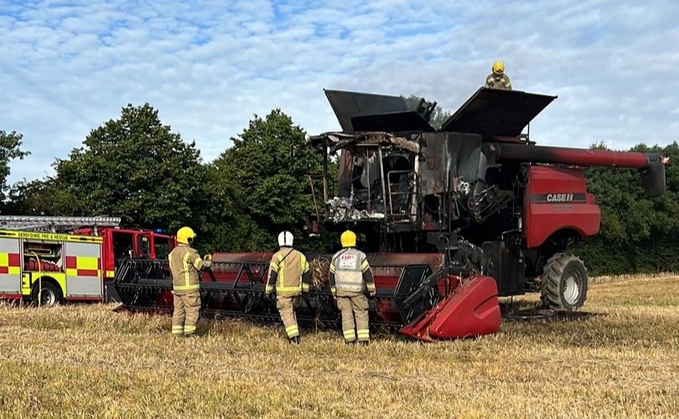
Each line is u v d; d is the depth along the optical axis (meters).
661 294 23.81
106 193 30.56
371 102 14.30
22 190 31.06
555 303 15.12
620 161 16.22
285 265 10.60
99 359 8.92
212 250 33.94
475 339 10.77
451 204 12.56
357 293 10.41
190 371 8.18
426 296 10.80
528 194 14.17
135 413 6.27
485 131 13.67
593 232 15.34
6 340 10.49
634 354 9.51
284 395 6.95
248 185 36.88
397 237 13.01
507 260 14.26
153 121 31.91
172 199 31.16
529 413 6.30
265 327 11.88
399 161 12.79
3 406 6.44
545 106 13.56
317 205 13.54
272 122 37.44
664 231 44.97
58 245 19.70
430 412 6.36
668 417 6.23
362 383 7.55
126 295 13.83
